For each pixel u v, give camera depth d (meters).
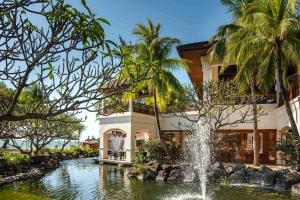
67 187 13.36
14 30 2.28
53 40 2.38
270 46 14.31
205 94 17.52
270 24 13.41
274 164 17.83
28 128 3.26
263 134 18.84
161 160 18.52
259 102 19.05
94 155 34.53
